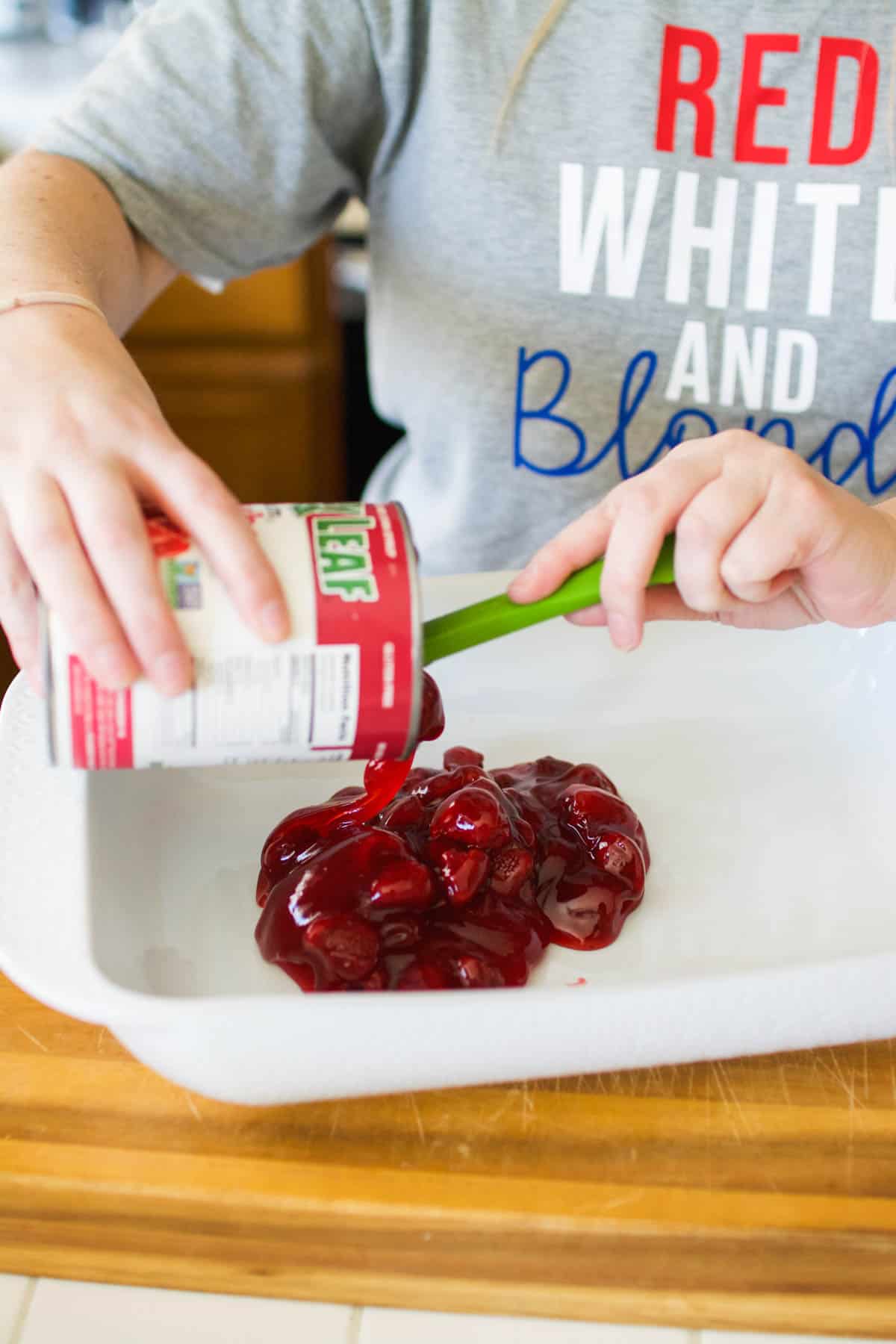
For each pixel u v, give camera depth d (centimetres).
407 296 93
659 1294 52
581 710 77
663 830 69
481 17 82
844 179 85
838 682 78
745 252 87
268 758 51
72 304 60
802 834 70
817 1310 52
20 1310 53
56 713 48
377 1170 53
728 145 84
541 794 68
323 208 93
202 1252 53
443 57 83
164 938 60
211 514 48
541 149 85
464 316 91
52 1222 53
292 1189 52
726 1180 53
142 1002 47
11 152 169
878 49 81
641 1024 50
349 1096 54
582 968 61
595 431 93
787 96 83
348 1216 52
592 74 83
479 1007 47
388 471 109
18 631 54
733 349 90
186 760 50
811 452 93
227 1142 54
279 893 59
